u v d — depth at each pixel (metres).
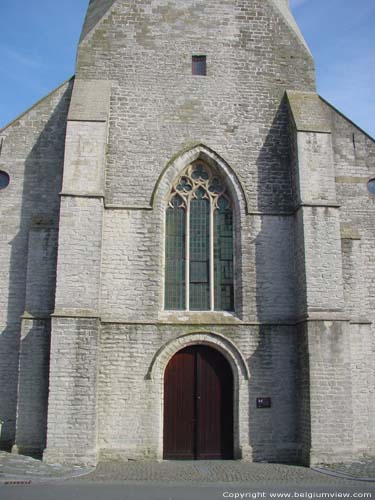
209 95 22.92
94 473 16.95
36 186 22.22
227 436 20.59
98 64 22.75
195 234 22.09
